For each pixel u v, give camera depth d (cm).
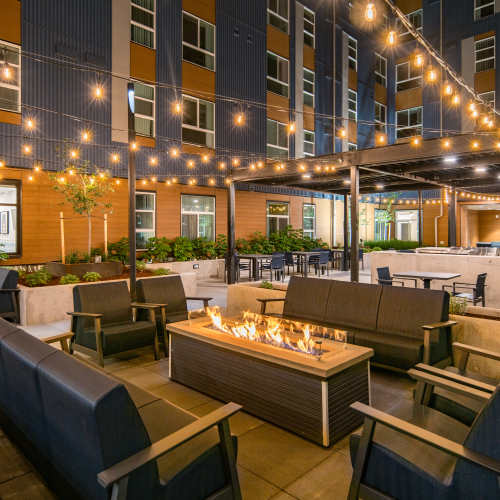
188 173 1255
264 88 1476
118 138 1072
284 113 1563
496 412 157
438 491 172
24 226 916
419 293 401
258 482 233
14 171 898
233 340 335
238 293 609
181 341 379
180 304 530
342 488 228
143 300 499
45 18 930
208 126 1308
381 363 386
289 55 1577
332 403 272
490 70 1767
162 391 365
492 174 1070
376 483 196
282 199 1587
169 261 1164
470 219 2081
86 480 171
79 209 877
